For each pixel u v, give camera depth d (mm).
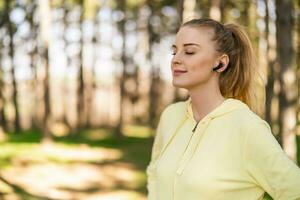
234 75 1955
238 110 1819
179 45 1908
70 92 30750
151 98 25984
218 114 1830
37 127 25875
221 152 1773
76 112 27141
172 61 1917
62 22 25219
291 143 9641
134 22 26125
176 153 1928
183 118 2010
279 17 10523
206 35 1882
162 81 30859
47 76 17438
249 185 1761
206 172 1766
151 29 25141
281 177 1672
